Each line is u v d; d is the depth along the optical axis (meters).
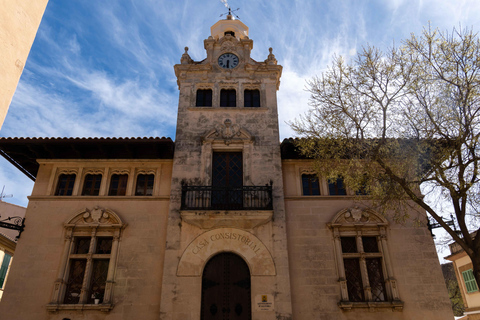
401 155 12.90
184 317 13.18
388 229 15.27
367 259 14.99
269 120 17.30
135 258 14.66
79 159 16.59
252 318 13.23
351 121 13.63
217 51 19.31
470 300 24.33
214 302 13.62
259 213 14.48
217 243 14.45
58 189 16.31
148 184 16.53
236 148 16.64
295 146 15.71
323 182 16.38
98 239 15.23
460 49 12.30
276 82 18.80
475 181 11.13
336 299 14.01
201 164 16.16
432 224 15.23
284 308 13.41
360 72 13.82
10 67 6.08
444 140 12.15
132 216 15.48
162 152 16.84
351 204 15.84
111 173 16.58
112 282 14.11
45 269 14.42
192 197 15.13
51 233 15.10
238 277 14.08
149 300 13.91
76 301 14.13
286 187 16.30
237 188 15.04
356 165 13.58
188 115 17.34
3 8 5.99
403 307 13.80
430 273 14.42
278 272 14.00
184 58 19.03
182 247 14.38
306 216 15.58
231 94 18.28
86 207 15.65
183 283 13.75
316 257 14.77
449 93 12.22
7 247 23.08
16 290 13.99
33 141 15.69
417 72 12.85
